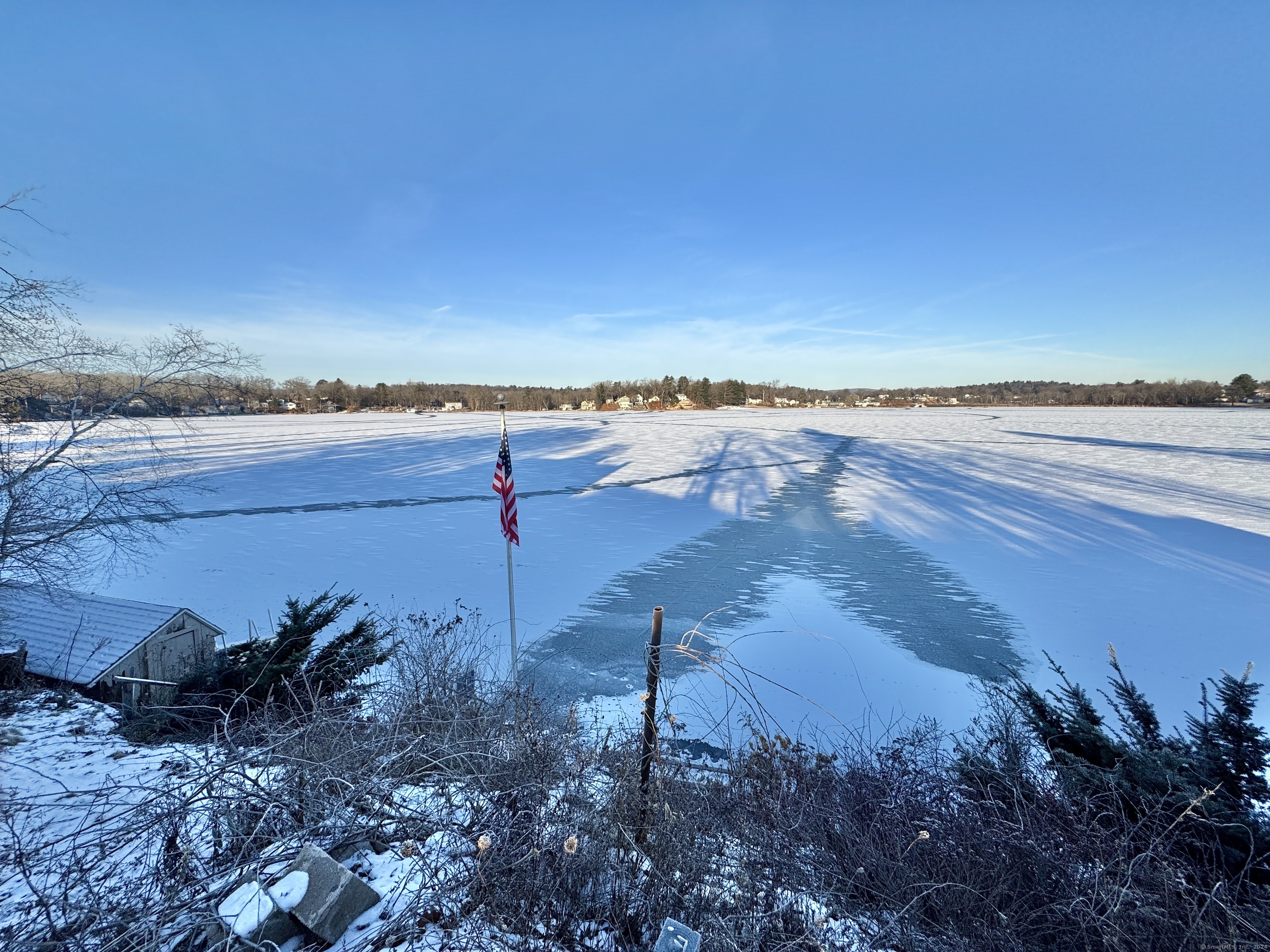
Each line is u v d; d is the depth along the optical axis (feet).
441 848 9.88
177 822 9.41
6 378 22.80
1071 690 17.61
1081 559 60.70
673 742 16.53
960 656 39.17
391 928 8.03
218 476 119.44
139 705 23.39
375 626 27.66
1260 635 42.04
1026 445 173.99
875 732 29.35
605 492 101.40
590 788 12.38
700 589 52.34
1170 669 37.11
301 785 10.70
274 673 22.98
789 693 33.86
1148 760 13.73
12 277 22.41
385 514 83.92
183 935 7.52
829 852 11.47
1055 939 9.75
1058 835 12.16
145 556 56.80
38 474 24.30
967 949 9.07
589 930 8.75
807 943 8.82
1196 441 183.42
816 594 50.83
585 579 54.85
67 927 7.73
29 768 16.14
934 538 69.72
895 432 229.86
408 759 12.25
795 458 145.89
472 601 49.11
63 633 27.58
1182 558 60.75
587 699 32.50
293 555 62.80
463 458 149.18
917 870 10.89
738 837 11.25
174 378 26.91
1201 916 9.68
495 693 18.78
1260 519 76.54
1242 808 12.68
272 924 7.64
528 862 9.24
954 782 16.10
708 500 93.35
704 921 8.91
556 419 355.56
